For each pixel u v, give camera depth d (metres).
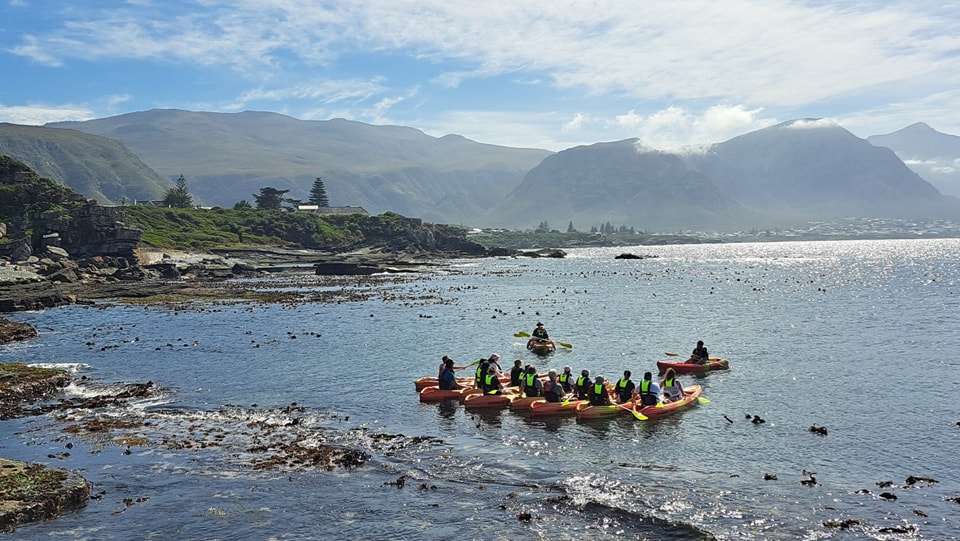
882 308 68.31
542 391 31.14
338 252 183.88
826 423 27.45
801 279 113.31
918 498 19.77
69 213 125.00
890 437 25.44
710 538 17.42
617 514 18.88
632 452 24.17
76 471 22.42
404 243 197.75
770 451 24.05
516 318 61.69
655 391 29.47
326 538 17.78
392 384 35.25
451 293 87.31
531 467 22.69
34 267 102.75
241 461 23.34
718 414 29.09
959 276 117.31
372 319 61.06
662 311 66.94
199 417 28.89
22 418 28.95
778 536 17.48
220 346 47.00
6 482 20.12
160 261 124.75
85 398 32.44
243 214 197.25
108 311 69.31
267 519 18.89
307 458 23.59
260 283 106.81
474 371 38.81
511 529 18.12
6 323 55.28
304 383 35.44
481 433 26.66
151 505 19.81
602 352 44.88
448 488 20.91
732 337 50.38
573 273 131.38
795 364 39.72
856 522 18.17
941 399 31.02
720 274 127.88
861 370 37.69
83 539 17.70
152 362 41.41
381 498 20.20
